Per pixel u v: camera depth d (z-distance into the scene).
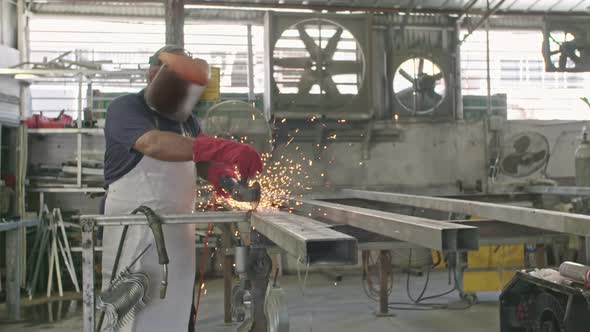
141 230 2.13
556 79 9.41
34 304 6.43
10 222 5.67
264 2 8.16
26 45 8.08
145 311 2.15
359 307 6.04
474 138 8.67
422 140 8.55
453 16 8.86
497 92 9.29
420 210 4.39
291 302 6.33
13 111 6.98
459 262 6.04
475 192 8.62
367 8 8.45
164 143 1.88
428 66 8.50
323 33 7.91
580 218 2.07
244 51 8.70
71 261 7.00
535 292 2.88
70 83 8.23
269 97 7.72
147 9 8.35
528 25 9.18
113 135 2.03
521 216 2.48
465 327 5.19
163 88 1.97
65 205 7.77
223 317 5.65
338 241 1.32
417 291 6.88
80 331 5.31
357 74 7.93
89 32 8.41
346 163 8.30
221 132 4.25
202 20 8.44
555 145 8.74
